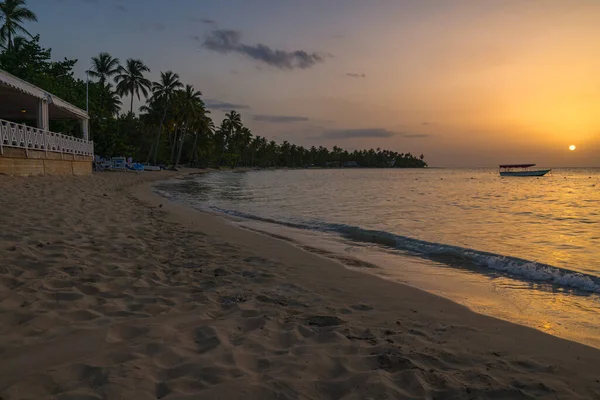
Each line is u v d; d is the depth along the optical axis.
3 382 2.60
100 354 3.08
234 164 125.38
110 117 48.91
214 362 3.06
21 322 3.56
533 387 3.02
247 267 6.55
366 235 10.89
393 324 4.32
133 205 13.61
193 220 11.74
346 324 4.20
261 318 4.14
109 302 4.29
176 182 38.66
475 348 3.75
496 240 10.88
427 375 3.09
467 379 3.08
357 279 6.23
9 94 19.69
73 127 36.34
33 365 2.85
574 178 78.94
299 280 6.00
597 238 11.28
